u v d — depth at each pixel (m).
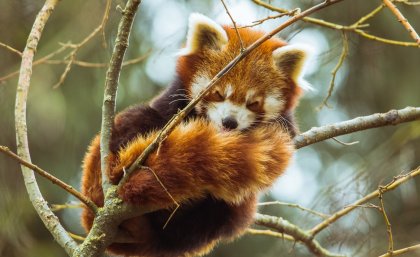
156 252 8.10
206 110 9.51
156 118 8.89
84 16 14.28
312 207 11.88
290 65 10.17
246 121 9.47
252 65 9.71
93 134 15.53
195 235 8.11
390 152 14.69
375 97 16.92
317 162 17.55
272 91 9.84
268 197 16.98
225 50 9.86
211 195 7.58
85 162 8.25
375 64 16.59
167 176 6.68
